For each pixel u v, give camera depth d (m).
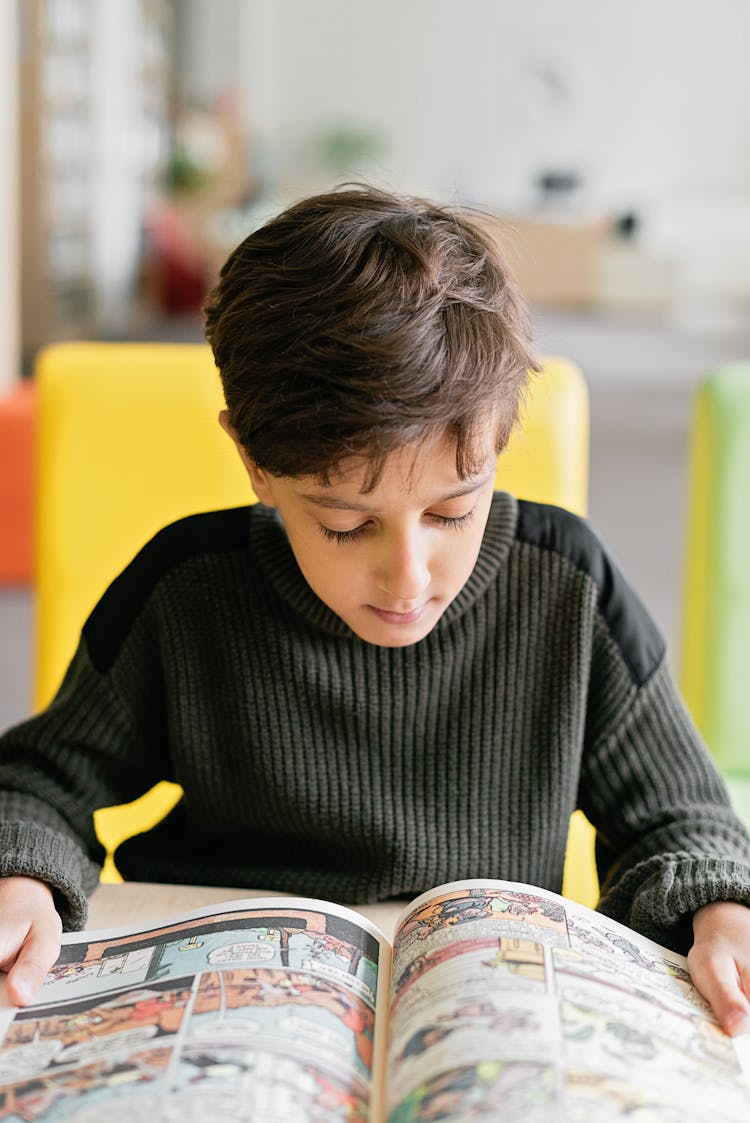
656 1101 0.55
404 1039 0.61
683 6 11.30
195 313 8.63
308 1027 0.61
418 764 0.91
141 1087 0.56
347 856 0.92
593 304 9.33
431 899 0.73
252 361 0.68
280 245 0.71
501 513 0.90
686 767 0.90
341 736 0.91
